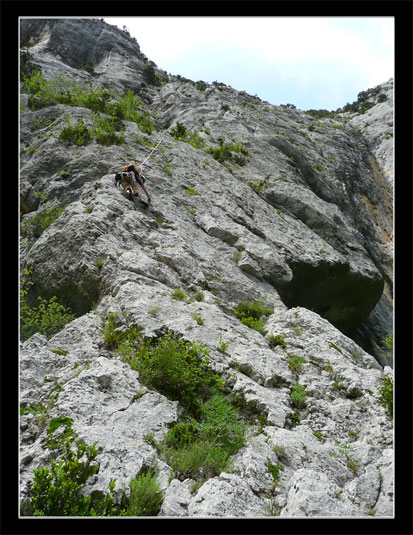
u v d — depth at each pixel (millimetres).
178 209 11875
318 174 26719
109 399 4793
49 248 8766
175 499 3549
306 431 5086
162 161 14156
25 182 11906
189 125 23875
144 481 3555
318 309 15562
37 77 18625
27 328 7613
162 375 5434
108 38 37156
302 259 13141
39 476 3264
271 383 6000
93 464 3637
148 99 30891
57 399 4676
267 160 20922
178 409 5145
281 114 41219
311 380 6293
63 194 11367
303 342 7438
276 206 17188
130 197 10625
